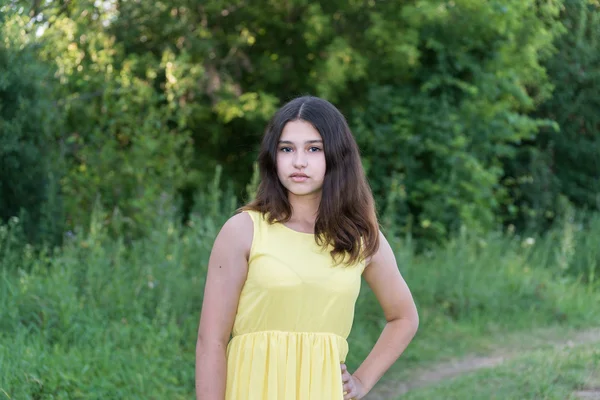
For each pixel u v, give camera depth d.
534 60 11.42
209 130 11.20
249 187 8.05
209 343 2.37
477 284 8.68
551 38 11.56
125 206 8.66
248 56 11.12
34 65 6.96
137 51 10.26
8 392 4.30
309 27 10.46
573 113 13.29
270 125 2.55
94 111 9.00
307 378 2.40
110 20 9.84
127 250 7.79
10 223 6.47
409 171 11.15
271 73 10.75
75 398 4.62
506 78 11.66
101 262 6.55
